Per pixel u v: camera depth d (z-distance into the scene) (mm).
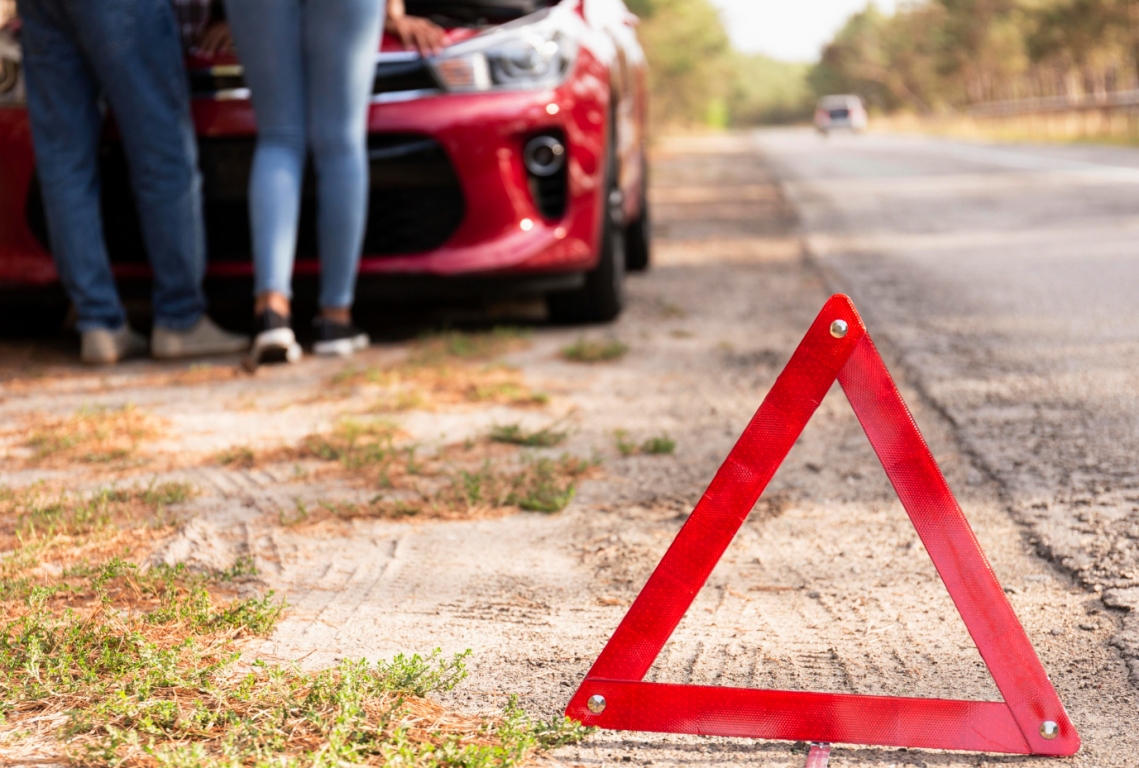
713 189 13398
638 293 6125
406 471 3143
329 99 4277
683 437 3443
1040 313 5035
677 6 48531
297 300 4844
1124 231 7602
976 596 1687
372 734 1703
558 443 3408
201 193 4570
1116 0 33312
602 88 4789
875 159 18906
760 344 4723
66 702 1776
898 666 1978
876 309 5281
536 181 4609
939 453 3166
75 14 4156
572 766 1670
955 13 54062
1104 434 3248
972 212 9375
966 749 1693
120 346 4637
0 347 5027
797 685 1918
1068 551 2426
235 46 4379
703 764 1682
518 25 4668
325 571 2455
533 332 5105
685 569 1764
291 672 1939
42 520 2715
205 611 2135
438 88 4477
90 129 4418
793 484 2984
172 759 1572
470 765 1602
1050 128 27312
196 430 3605
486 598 2301
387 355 4633
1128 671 1918
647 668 1775
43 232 4664
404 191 4527
